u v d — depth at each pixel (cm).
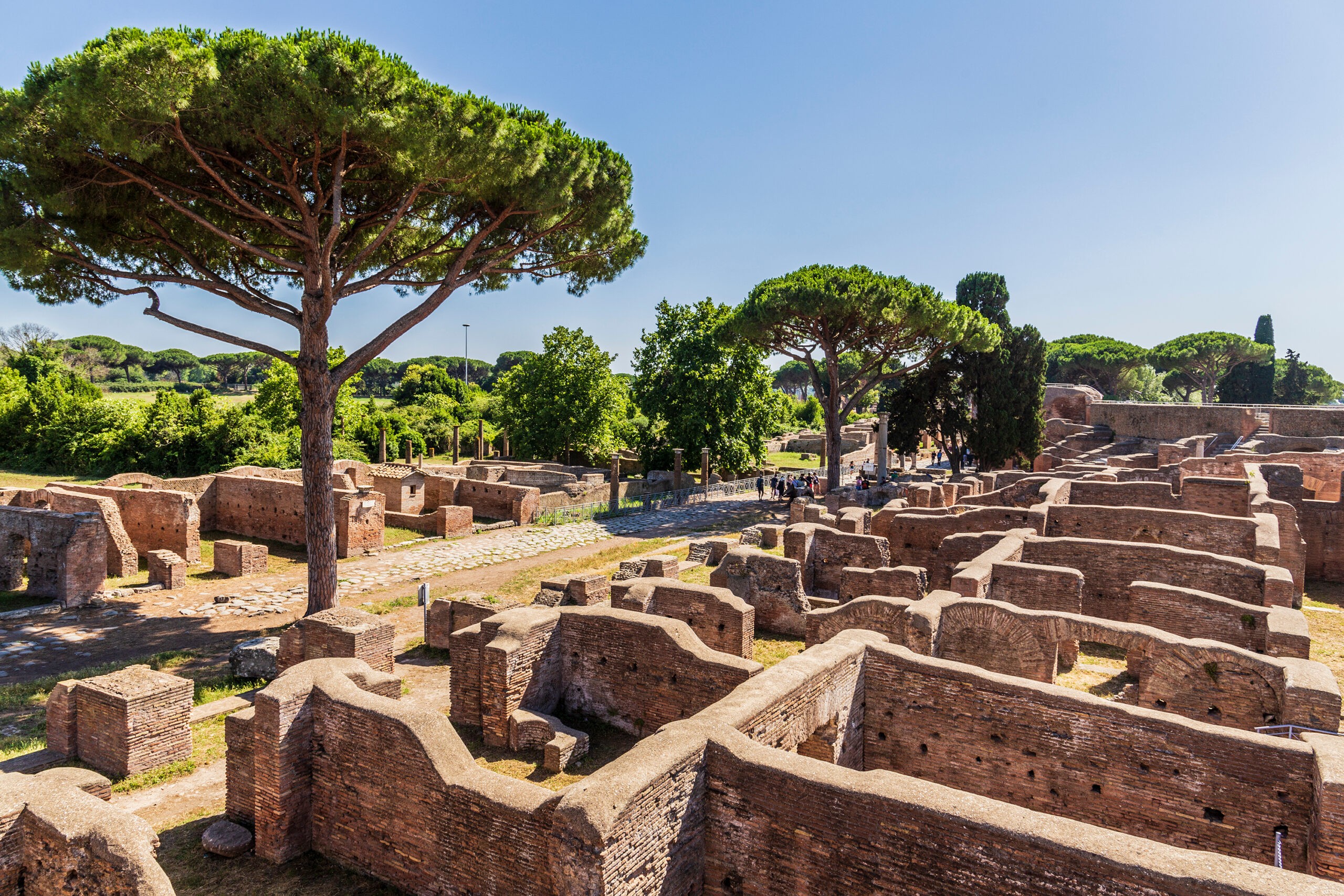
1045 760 975
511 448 6431
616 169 2245
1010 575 1683
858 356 7838
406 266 2322
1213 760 868
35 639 2005
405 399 7962
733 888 785
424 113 1734
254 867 966
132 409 5209
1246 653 1152
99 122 1502
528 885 786
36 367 7206
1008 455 4541
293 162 1797
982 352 4481
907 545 2414
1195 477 2541
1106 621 1280
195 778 1213
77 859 734
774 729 908
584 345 5528
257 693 986
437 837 864
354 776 949
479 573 2817
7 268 1770
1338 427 4466
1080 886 607
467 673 1394
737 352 4816
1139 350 8769
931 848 669
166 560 2547
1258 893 551
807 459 6888
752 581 1978
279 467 4709
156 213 1959
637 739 1300
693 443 4875
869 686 1114
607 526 3841
